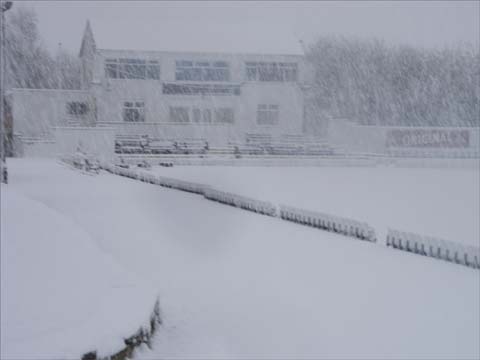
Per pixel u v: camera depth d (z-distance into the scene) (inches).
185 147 1953.7
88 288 319.9
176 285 442.3
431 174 1582.2
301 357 306.2
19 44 2795.3
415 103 2696.9
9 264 332.8
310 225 730.2
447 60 2711.6
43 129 2089.1
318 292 426.6
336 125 2081.7
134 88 2054.6
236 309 384.2
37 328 257.1
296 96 2118.6
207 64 2100.1
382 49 2770.7
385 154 2020.2
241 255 549.3
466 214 863.1
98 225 697.0
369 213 864.3
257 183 1285.7
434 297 414.0
